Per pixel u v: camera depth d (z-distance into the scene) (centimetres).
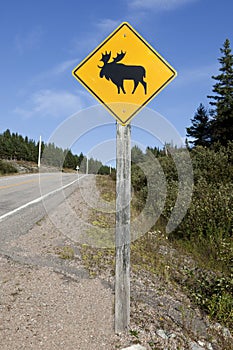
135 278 423
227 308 382
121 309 287
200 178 915
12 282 366
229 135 2644
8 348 252
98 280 398
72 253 489
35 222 685
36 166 3928
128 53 274
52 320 296
